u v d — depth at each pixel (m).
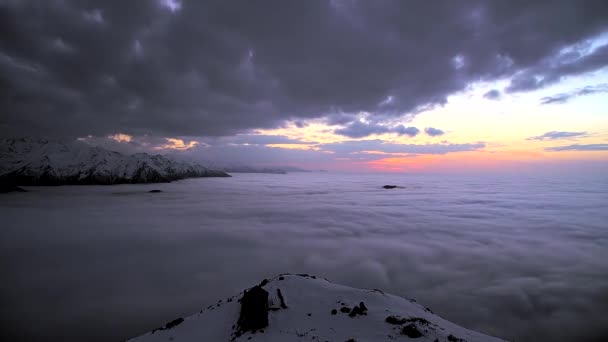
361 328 18.97
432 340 17.03
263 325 20.17
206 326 22.42
